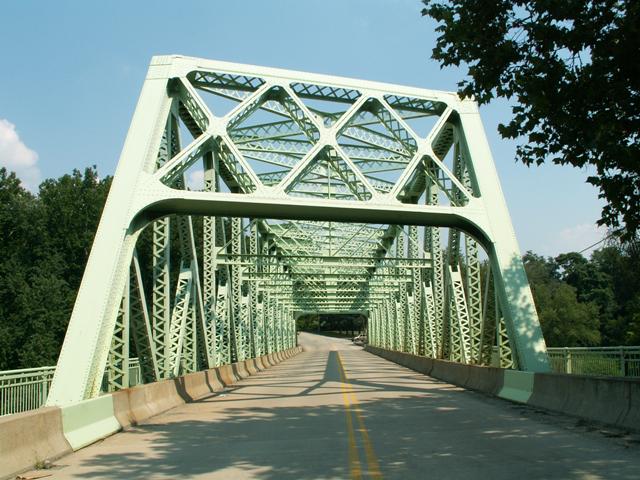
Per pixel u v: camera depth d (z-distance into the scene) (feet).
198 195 47.16
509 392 53.31
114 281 43.47
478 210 54.75
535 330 52.01
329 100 59.26
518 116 36.55
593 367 61.21
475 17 35.17
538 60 34.45
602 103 34.37
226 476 25.81
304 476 25.40
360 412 47.29
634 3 31.78
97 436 35.96
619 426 35.76
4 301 138.51
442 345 84.74
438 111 61.98
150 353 48.83
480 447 31.04
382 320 197.88
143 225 47.85
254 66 55.62
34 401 45.44
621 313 208.64
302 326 585.22
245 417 45.78
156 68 52.54
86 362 39.37
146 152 47.91
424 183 79.36
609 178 35.06
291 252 150.00
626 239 36.58
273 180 91.71
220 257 85.46
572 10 32.86
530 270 298.56
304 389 70.54
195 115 54.85
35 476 26.55
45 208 157.69
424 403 52.95
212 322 74.23
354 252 153.58
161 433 38.63
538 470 25.34
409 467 26.58
